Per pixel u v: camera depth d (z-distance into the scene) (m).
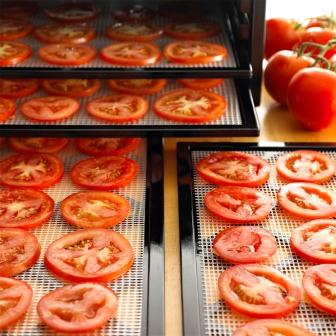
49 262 0.36
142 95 0.51
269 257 0.37
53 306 0.33
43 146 0.47
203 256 0.37
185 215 0.40
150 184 0.43
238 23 0.52
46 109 0.48
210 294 0.35
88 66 0.49
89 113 0.48
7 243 0.38
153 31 0.55
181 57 0.49
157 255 0.37
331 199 0.41
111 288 0.35
